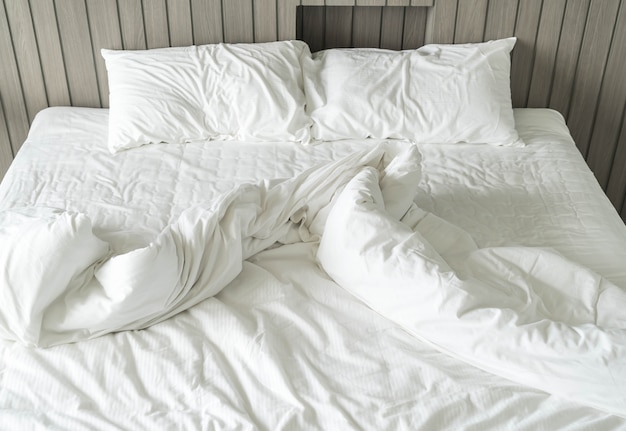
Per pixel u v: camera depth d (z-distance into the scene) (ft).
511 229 6.70
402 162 6.42
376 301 5.41
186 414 4.55
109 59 8.48
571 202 7.14
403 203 6.27
